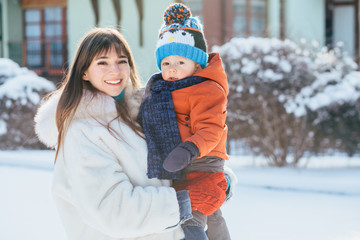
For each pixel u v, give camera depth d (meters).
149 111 2.31
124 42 2.38
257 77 9.42
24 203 7.22
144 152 2.21
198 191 2.18
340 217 6.29
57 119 2.19
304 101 9.26
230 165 10.09
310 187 8.34
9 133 13.73
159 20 16.20
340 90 9.29
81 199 2.04
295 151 9.93
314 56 10.26
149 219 2.03
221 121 2.30
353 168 9.86
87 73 2.28
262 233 5.52
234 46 9.65
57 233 5.58
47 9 19.58
